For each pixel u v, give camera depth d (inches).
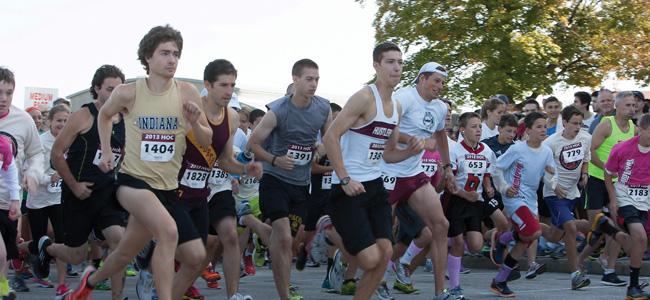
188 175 281.0
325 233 301.6
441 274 340.2
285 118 347.6
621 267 509.0
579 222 517.0
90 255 449.1
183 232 270.7
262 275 521.3
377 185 277.9
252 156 334.6
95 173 317.7
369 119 274.8
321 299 378.6
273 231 336.2
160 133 249.6
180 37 253.1
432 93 337.4
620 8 1054.4
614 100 516.1
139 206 242.8
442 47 1042.7
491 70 1003.3
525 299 376.8
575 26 1066.7
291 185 351.9
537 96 1033.5
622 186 387.9
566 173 484.7
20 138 298.5
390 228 275.7
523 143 420.2
